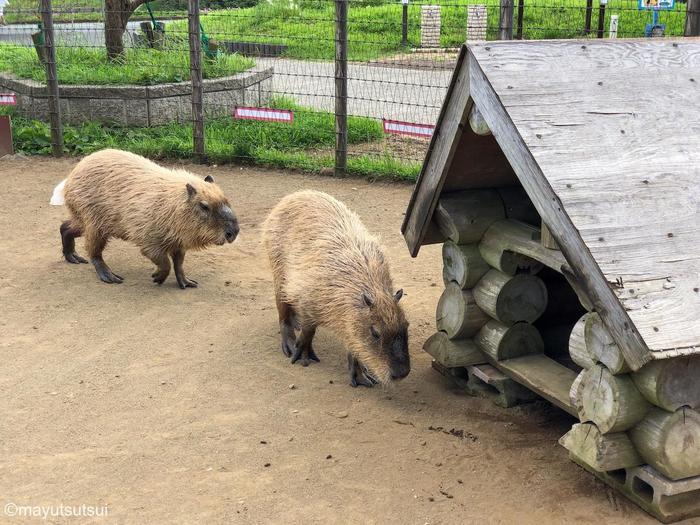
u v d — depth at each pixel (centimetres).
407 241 293
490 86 226
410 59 953
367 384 299
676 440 210
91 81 674
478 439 264
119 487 233
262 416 274
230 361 313
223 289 385
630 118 227
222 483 236
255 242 449
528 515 224
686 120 231
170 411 275
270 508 225
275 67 931
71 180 389
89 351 317
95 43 827
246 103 714
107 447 253
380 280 290
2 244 436
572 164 213
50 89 608
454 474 244
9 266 405
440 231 291
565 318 323
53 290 377
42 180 559
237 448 254
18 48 842
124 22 746
